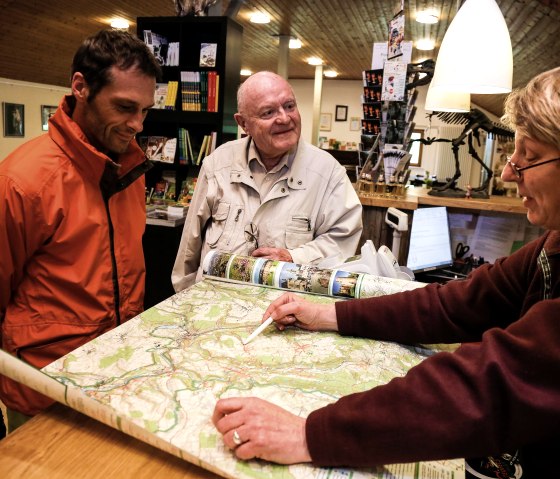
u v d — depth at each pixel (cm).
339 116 1238
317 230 187
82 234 120
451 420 60
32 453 66
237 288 134
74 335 123
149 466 65
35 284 120
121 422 67
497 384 59
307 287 130
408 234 260
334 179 183
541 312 61
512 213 249
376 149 309
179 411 73
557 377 56
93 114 116
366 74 313
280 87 164
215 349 95
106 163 120
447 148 1018
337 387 83
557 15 339
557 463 64
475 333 96
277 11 567
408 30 618
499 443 60
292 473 64
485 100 705
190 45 394
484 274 96
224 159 188
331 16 580
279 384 83
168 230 351
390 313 102
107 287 128
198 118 383
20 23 604
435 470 67
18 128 854
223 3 527
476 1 171
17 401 115
